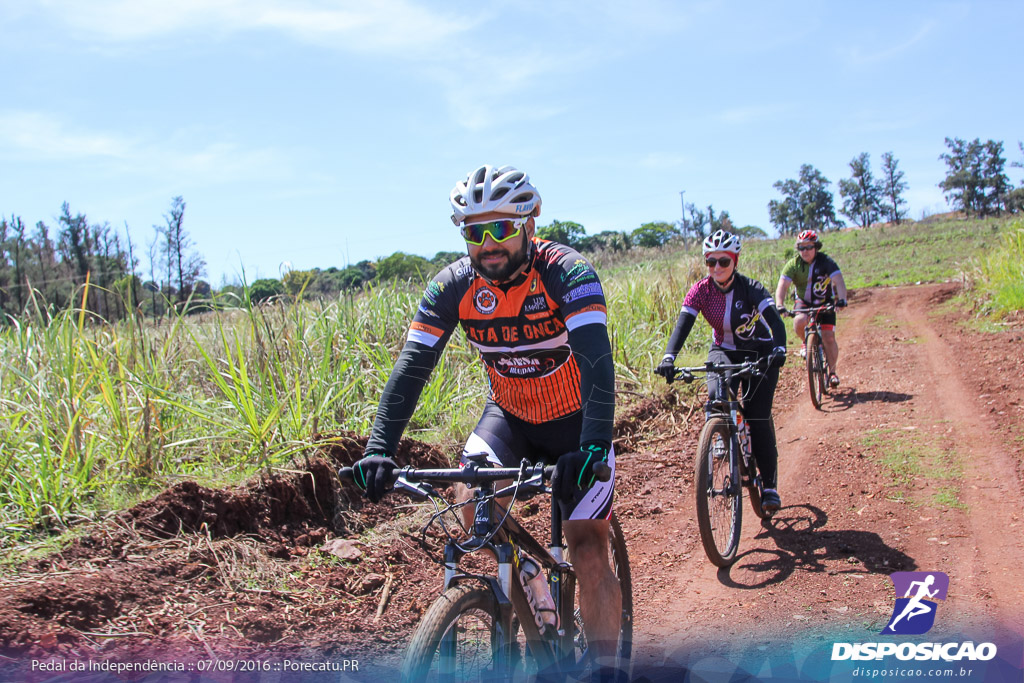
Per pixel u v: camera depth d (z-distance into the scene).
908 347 10.95
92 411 4.80
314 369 5.88
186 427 5.02
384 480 2.35
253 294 6.33
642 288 11.46
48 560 3.51
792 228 88.00
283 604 3.60
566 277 2.60
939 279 23.88
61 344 4.87
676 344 4.76
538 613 2.53
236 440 4.84
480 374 7.14
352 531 4.47
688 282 12.63
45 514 3.94
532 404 2.84
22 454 4.21
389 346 7.17
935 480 5.21
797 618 3.55
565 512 2.66
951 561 3.98
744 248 40.97
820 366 8.16
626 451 6.71
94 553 3.64
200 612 3.38
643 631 3.55
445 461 5.57
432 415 6.29
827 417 7.45
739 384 4.70
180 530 3.93
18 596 3.10
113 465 4.36
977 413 6.79
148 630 3.19
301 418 5.12
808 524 4.75
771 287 18.28
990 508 4.61
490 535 2.24
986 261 14.70
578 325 2.54
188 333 6.07
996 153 63.81
